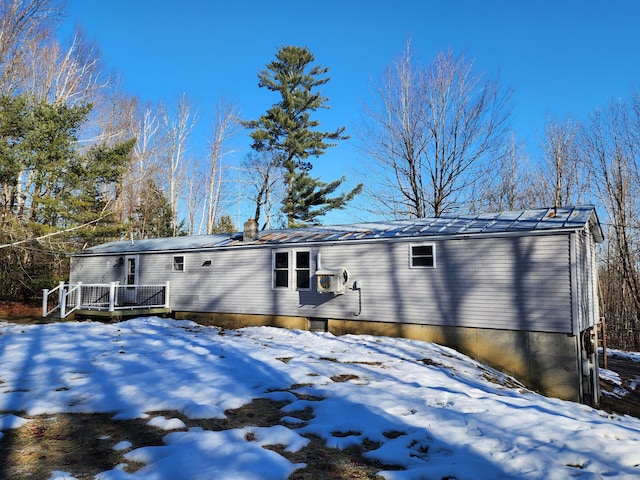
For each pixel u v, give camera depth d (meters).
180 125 37.97
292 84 32.12
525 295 11.09
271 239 16.05
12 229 18.09
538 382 10.75
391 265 13.28
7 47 22.06
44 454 4.15
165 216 35.50
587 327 12.18
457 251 12.22
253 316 15.87
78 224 20.61
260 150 33.84
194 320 17.23
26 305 21.34
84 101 28.38
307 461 4.11
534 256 11.05
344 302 14.02
